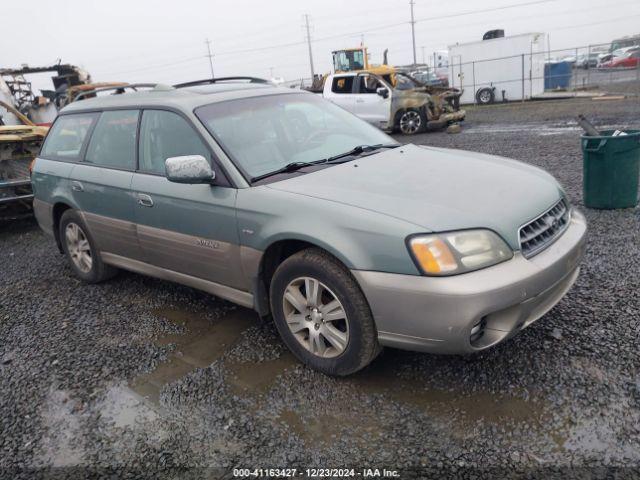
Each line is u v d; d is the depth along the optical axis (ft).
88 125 15.29
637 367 9.41
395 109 47.73
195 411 9.63
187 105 12.30
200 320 13.33
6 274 18.94
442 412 8.86
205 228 11.48
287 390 9.92
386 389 9.63
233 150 11.43
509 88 69.36
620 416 8.29
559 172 24.84
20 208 25.27
